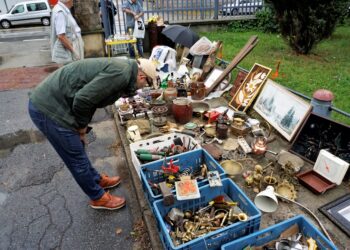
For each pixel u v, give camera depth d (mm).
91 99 1774
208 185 2105
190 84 4055
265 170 2570
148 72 2324
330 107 2826
